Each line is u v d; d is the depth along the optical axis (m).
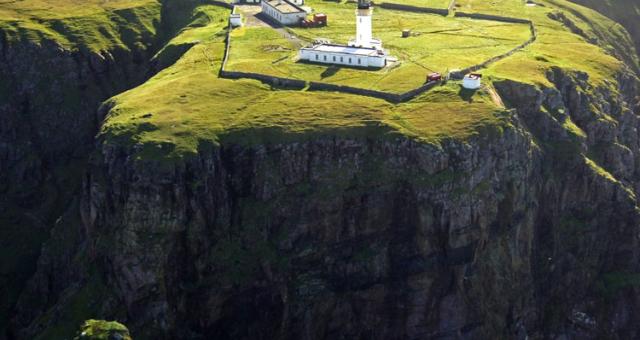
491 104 163.75
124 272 141.00
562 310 165.25
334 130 153.25
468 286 151.00
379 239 151.00
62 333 139.12
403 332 152.75
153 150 146.88
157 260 140.00
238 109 162.25
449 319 151.75
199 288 143.62
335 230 149.25
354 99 166.50
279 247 147.00
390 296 151.00
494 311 153.62
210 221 147.00
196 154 147.00
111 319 140.38
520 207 157.88
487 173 153.25
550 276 165.88
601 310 166.88
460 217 147.88
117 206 147.12
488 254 153.25
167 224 141.88
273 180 149.50
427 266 149.50
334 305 148.38
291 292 146.25
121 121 157.25
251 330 146.88
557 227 168.62
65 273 164.12
